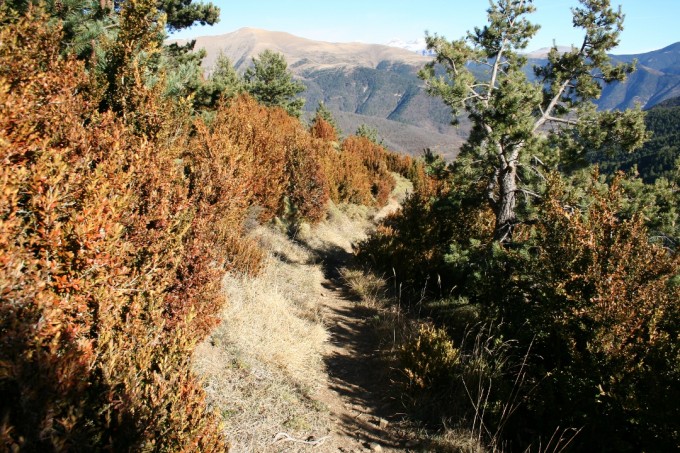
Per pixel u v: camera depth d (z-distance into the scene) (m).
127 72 4.78
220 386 4.11
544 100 9.27
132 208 3.17
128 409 2.32
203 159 5.32
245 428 3.70
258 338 5.31
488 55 9.64
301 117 31.45
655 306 4.04
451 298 8.20
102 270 2.53
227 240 6.56
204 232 4.16
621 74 8.73
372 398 4.99
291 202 12.16
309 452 3.69
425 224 10.29
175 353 2.96
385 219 15.56
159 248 3.30
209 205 4.75
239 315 5.48
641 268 4.30
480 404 4.50
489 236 9.09
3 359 1.83
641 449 3.55
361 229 16.03
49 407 1.86
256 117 11.02
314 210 12.04
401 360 5.30
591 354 3.98
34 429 1.82
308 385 4.90
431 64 7.69
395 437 4.23
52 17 5.88
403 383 5.00
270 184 10.08
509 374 4.98
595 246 4.57
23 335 1.91
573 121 8.12
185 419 2.55
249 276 6.89
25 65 3.22
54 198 2.30
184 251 3.73
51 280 2.44
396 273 9.45
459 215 9.96
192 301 3.82
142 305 3.06
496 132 6.82
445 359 5.01
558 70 9.26
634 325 3.90
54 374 1.95
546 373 4.58
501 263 6.41
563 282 4.55
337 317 7.36
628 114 7.59
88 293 2.47
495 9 9.20
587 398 3.89
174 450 2.44
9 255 2.01
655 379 3.51
